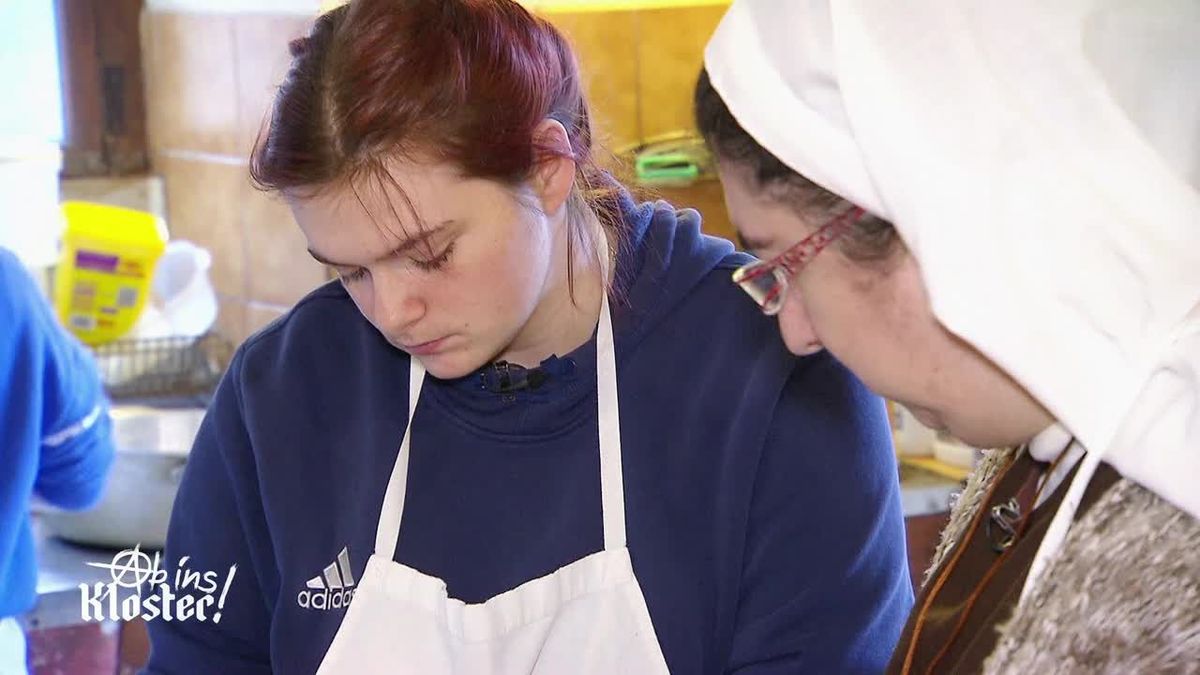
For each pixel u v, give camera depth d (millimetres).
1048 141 791
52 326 1673
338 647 1229
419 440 1261
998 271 792
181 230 2637
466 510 1243
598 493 1223
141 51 2658
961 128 796
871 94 805
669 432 1229
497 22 1085
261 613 1313
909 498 2012
